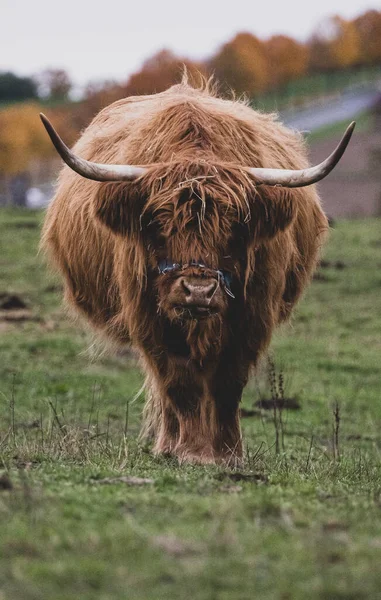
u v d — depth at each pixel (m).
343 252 87.31
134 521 18.73
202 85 39.41
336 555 17.02
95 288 36.09
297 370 55.94
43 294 71.19
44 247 41.34
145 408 36.28
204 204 28.61
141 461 29.34
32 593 15.29
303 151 39.28
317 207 37.62
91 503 20.17
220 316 30.33
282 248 32.09
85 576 15.86
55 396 47.75
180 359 31.23
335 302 72.00
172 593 15.41
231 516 19.17
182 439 31.41
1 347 57.28
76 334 61.34
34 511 19.03
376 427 44.81
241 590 15.59
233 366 31.98
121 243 31.48
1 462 26.73
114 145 34.69
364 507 21.09
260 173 30.06
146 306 30.88
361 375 55.81
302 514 19.62
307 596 15.34
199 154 30.00
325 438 41.72
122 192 29.62
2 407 44.56
